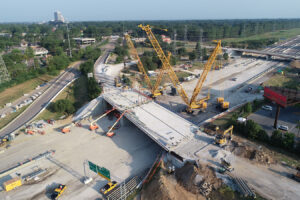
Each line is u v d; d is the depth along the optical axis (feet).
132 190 184.44
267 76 485.97
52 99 382.42
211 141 222.89
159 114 279.08
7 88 447.01
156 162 213.46
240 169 185.37
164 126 249.75
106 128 288.71
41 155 231.50
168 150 207.00
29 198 178.40
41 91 428.15
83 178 199.52
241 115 292.81
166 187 170.30
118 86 399.24
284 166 190.70
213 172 180.86
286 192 162.61
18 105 366.43
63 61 565.53
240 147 211.00
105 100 334.65
